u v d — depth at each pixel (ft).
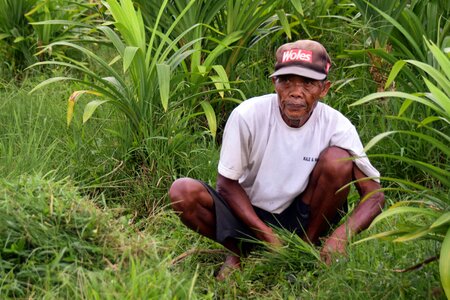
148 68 16.10
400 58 17.31
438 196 10.87
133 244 11.32
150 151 15.66
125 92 16.08
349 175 12.51
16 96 18.39
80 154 16.12
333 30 18.57
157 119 16.10
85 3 21.22
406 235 10.21
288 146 12.61
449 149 10.61
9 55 21.67
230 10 18.08
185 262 12.67
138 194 15.37
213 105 18.07
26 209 11.29
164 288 10.37
